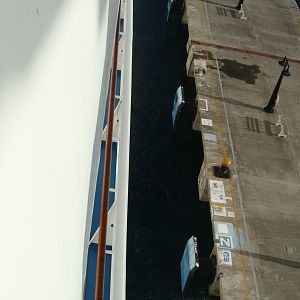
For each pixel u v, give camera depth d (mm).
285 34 29312
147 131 24891
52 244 4043
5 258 2734
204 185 20188
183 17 30797
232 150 21031
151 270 18828
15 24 2969
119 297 10719
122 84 16703
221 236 17484
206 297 17922
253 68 25922
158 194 21922
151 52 29953
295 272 16750
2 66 2758
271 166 20672
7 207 2777
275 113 23359
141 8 33438
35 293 3387
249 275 16391
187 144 24391
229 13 29781
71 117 5328
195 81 24406
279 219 18484
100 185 13836
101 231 11523
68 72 5094
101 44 10414
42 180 3629
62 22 4609
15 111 2971
